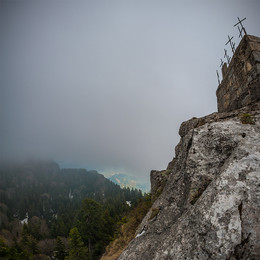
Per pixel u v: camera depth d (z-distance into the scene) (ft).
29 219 343.26
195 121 23.53
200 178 13.71
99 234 106.63
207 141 15.43
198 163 14.56
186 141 18.25
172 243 9.96
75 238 84.33
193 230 9.11
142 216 49.85
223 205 8.74
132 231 49.26
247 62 20.83
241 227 7.61
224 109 28.78
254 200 8.30
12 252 89.25
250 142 11.91
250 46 19.98
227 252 7.18
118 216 148.05
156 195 39.60
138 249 14.55
